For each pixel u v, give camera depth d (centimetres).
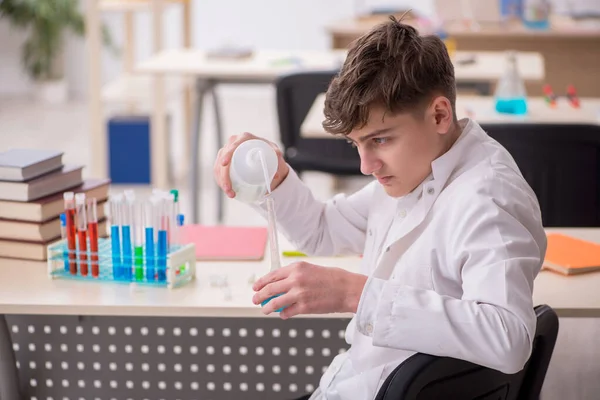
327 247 164
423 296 117
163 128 454
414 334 114
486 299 114
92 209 166
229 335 199
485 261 117
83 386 201
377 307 117
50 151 188
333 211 163
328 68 416
